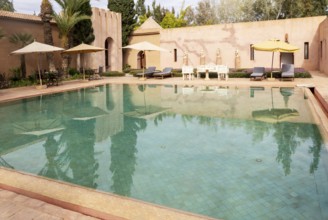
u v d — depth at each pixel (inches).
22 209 143.8
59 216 137.3
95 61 976.3
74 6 848.9
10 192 163.8
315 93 517.7
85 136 309.0
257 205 161.8
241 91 579.2
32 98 561.6
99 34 992.2
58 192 158.9
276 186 183.5
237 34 941.8
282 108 414.6
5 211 142.0
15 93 582.6
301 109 404.2
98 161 236.1
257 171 207.0
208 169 213.2
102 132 322.0
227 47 963.3
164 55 1085.1
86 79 837.8
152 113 411.2
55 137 308.3
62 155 253.1
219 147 260.2
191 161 229.5
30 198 156.1
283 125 325.1
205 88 637.9
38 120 387.5
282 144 262.5
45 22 777.6
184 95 560.7
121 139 294.0
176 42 1055.0
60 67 908.6
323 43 761.6
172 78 833.5
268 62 911.7
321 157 229.1
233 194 175.3
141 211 136.3
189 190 181.5
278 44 669.3
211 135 297.0
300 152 240.8
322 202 163.2
